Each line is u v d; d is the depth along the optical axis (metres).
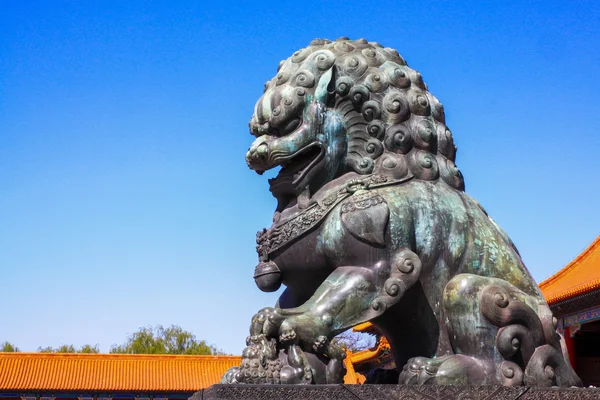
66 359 32.44
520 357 4.56
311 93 4.98
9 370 31.23
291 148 4.88
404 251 4.61
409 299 4.73
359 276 4.54
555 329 4.66
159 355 33.34
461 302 4.55
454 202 4.93
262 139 5.01
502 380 4.43
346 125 5.02
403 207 4.70
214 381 32.50
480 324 4.50
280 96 5.02
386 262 4.59
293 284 4.99
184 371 32.91
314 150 4.95
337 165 4.96
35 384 30.58
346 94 5.02
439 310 4.73
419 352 4.80
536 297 4.84
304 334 4.35
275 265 4.94
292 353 4.30
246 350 4.32
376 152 4.95
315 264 4.80
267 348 4.30
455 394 4.23
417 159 4.96
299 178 4.93
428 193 4.86
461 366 4.42
